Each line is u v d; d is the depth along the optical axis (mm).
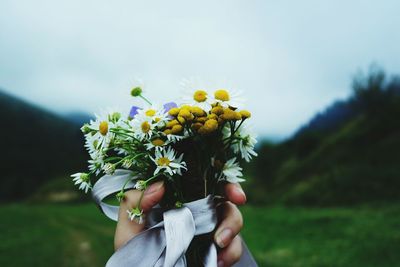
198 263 1346
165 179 1341
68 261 11477
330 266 9031
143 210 1302
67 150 120562
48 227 22656
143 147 1333
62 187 78312
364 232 13359
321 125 68312
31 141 124812
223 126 1317
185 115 1243
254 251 11906
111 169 1274
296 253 11016
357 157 32281
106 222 25484
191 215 1287
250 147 1366
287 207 27094
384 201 22953
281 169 38531
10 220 27641
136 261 1292
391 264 8727
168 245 1242
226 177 1386
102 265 10867
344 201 25219
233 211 1387
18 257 12227
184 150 1347
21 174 108938
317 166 35344
